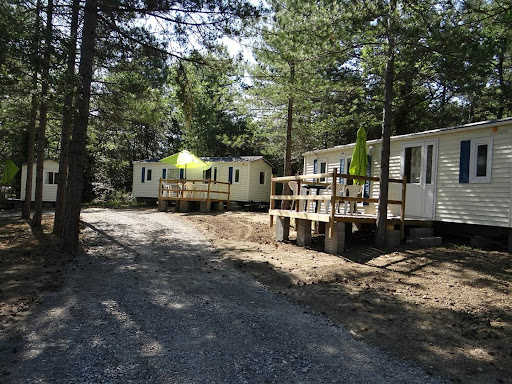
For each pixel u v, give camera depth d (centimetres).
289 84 1140
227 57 985
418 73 1273
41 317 475
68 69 795
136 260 833
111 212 1981
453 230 991
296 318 496
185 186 2188
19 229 1267
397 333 447
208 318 487
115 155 3136
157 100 1159
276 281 678
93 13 864
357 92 1150
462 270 705
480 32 890
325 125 1644
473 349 404
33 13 858
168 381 326
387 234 942
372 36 916
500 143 870
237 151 3272
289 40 933
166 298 568
